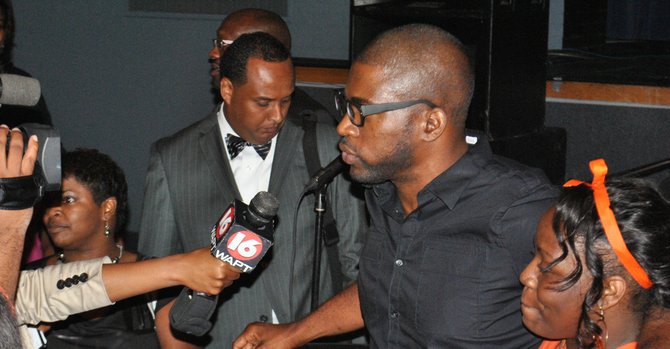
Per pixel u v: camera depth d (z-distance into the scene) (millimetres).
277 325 2273
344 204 2600
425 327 1902
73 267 2016
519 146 3381
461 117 1896
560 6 5258
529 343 1871
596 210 1445
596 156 3705
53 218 2492
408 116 1849
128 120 6012
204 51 5840
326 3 5680
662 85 3533
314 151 2627
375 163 1897
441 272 1876
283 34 3293
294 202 2604
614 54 5012
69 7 5961
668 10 5359
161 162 2664
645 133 3588
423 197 1900
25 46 6059
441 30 1900
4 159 1577
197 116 5926
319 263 2457
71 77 6043
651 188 1467
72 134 6109
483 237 1849
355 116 1882
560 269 1495
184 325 2008
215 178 2619
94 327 2432
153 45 5898
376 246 2014
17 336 1159
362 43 3916
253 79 2500
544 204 1807
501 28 3242
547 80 3758
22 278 2020
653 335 1412
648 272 1392
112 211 2568
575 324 1522
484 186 1866
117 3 5895
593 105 3682
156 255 2662
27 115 3459
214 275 1888
